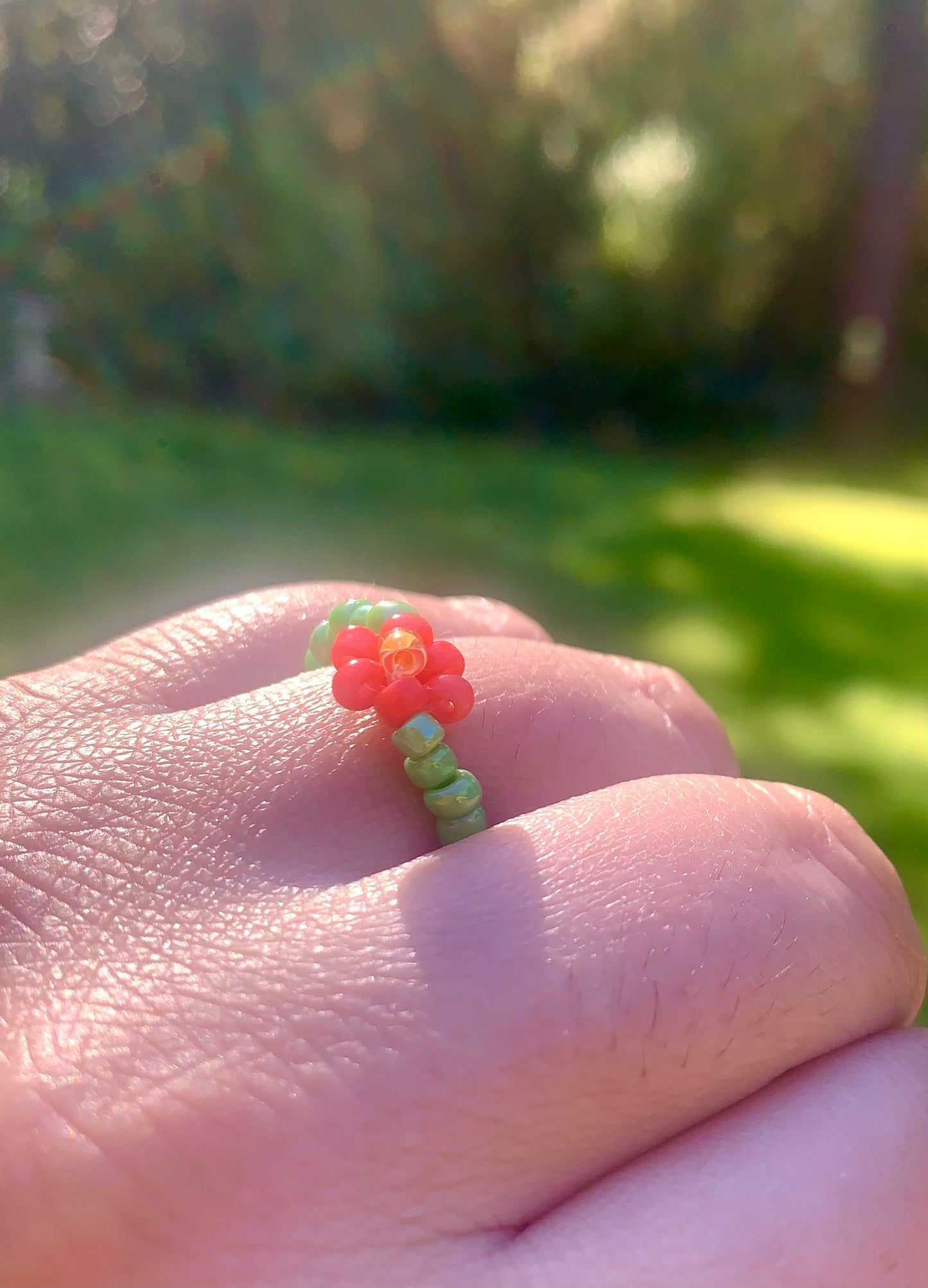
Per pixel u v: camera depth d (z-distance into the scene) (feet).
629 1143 0.15
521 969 0.16
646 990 0.16
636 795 0.18
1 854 0.17
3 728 0.20
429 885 0.17
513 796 0.21
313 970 0.16
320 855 0.18
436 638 0.28
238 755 0.19
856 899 0.18
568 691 0.23
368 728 0.20
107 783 0.19
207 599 0.91
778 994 0.17
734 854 0.17
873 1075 0.16
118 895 0.17
